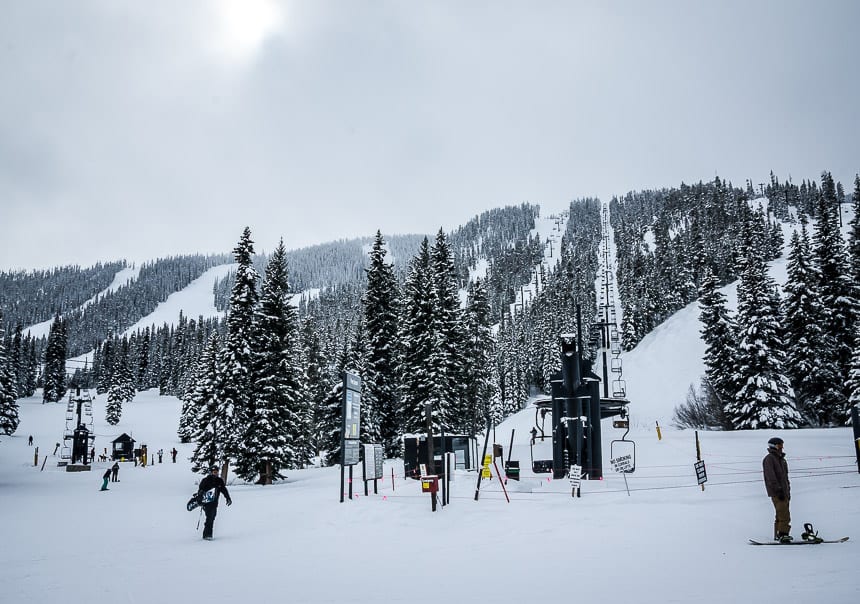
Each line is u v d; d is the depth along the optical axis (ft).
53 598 24.17
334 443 155.02
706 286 163.53
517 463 81.20
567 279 566.36
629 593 22.31
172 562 32.99
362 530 44.50
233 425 124.77
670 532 37.35
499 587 24.66
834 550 28.35
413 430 142.72
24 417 352.28
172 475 172.55
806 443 95.14
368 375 151.43
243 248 132.87
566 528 41.27
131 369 498.69
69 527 55.52
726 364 153.79
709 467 80.28
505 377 348.38
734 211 554.87
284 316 130.93
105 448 264.93
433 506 52.19
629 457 77.25
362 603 22.48
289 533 44.32
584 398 81.41
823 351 142.20
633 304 354.74
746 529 36.86
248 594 24.45
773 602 19.42
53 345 445.37
